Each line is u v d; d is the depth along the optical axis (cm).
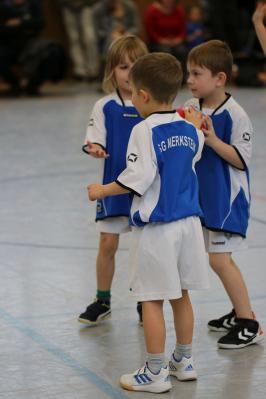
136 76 655
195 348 719
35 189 1387
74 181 1445
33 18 2656
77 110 2383
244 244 741
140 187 626
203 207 725
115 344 730
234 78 2986
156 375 629
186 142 648
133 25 2986
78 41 3109
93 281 906
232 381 650
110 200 766
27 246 1049
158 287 631
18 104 2573
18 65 2758
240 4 2986
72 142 1845
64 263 973
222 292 863
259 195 1316
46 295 859
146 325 634
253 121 2086
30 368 673
